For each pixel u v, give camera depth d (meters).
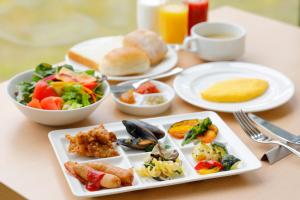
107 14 2.89
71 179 0.94
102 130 1.03
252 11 2.91
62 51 2.58
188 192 0.95
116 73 1.27
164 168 0.96
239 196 0.94
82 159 1.01
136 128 1.05
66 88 1.12
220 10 1.65
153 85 1.21
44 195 0.94
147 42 1.33
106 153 1.01
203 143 1.02
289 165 1.01
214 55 1.35
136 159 1.02
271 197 0.94
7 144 1.07
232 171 0.96
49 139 1.05
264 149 1.05
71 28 2.76
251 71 1.30
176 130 1.08
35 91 1.11
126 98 1.17
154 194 0.94
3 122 1.13
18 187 0.96
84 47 1.38
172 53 1.39
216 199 0.94
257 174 0.99
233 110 1.14
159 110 1.16
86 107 1.08
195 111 1.17
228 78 1.28
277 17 2.87
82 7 2.94
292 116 1.16
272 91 1.22
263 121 1.11
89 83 1.14
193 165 1.00
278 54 1.40
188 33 1.50
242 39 1.35
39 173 0.99
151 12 1.50
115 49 1.29
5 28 2.73
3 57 2.53
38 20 2.80
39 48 2.61
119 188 0.93
